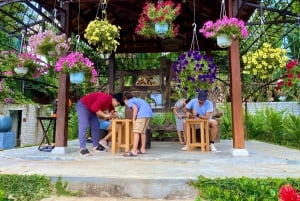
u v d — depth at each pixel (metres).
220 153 4.42
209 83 5.02
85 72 4.14
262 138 7.96
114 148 4.48
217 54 8.41
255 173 2.89
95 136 4.91
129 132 4.48
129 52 7.79
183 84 5.08
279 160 3.68
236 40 4.09
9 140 6.31
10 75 4.59
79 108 4.51
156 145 5.87
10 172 3.00
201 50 7.45
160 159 3.88
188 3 6.12
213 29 3.82
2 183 2.79
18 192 2.76
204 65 4.96
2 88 7.32
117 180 2.70
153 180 2.65
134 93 6.84
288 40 6.77
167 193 2.62
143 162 3.68
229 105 8.46
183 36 7.36
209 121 4.88
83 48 7.51
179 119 5.93
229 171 3.01
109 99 4.60
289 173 2.89
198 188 2.59
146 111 4.30
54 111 5.39
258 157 3.90
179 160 3.80
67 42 4.36
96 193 2.72
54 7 4.66
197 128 5.21
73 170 3.09
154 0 5.52
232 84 4.22
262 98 9.68
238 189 2.46
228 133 8.18
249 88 8.36
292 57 6.79
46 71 4.62
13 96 8.28
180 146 5.64
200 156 4.08
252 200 2.25
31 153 4.52
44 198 2.71
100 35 3.96
